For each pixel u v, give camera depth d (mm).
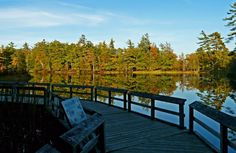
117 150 5777
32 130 10469
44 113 10633
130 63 75500
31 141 10070
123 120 9062
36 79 47250
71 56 75750
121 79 48531
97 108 11695
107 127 7980
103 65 76375
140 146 6043
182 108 7746
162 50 85500
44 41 81250
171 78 51250
